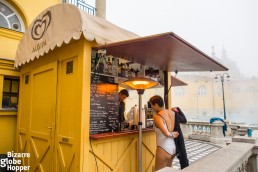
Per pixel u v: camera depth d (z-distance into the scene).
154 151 5.23
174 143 4.22
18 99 6.03
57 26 3.88
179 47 3.54
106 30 3.78
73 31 3.45
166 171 2.28
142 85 4.12
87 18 3.47
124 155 4.18
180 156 4.15
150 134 5.10
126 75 4.88
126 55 4.20
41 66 4.84
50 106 4.35
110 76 4.22
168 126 4.11
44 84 4.69
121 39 4.03
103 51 3.90
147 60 4.62
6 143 5.92
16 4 6.88
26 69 5.61
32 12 7.32
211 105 55.09
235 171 2.85
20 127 5.63
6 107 6.23
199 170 2.37
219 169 2.41
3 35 6.35
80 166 3.33
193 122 13.95
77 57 3.74
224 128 12.64
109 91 4.14
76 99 3.64
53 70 4.36
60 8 3.87
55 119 4.12
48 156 4.23
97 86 3.91
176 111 4.56
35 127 4.85
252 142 4.14
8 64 5.95
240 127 11.28
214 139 12.47
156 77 6.01
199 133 13.66
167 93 6.05
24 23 7.14
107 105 4.05
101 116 3.91
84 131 3.46
